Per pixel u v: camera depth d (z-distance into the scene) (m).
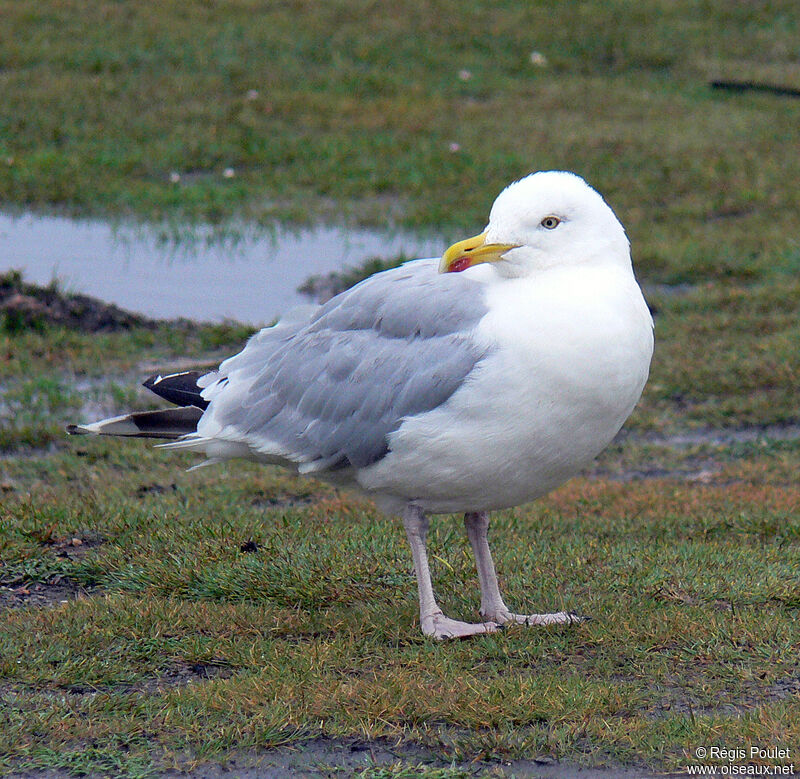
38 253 21.58
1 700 7.67
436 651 8.41
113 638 8.62
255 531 10.86
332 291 20.33
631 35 37.50
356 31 36.31
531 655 8.44
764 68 35.59
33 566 10.00
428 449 8.35
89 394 16.00
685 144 28.95
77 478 13.42
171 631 8.78
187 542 10.55
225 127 28.80
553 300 8.12
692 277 21.55
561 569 10.21
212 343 18.00
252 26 35.94
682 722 7.33
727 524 11.88
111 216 23.86
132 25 35.22
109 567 10.07
